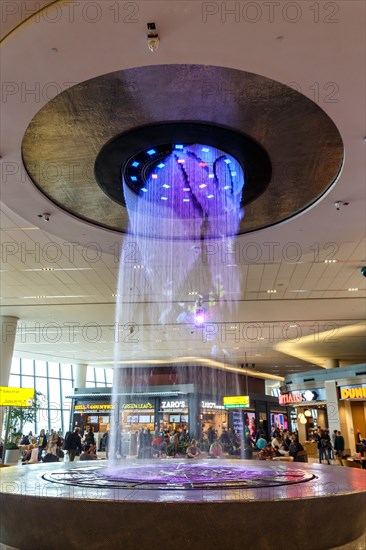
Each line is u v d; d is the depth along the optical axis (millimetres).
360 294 17062
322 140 6332
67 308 19562
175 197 8117
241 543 3848
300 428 29250
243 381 38000
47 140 6316
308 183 7414
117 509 3891
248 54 4703
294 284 15867
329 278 15195
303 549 4023
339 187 7172
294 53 4676
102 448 27000
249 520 3873
